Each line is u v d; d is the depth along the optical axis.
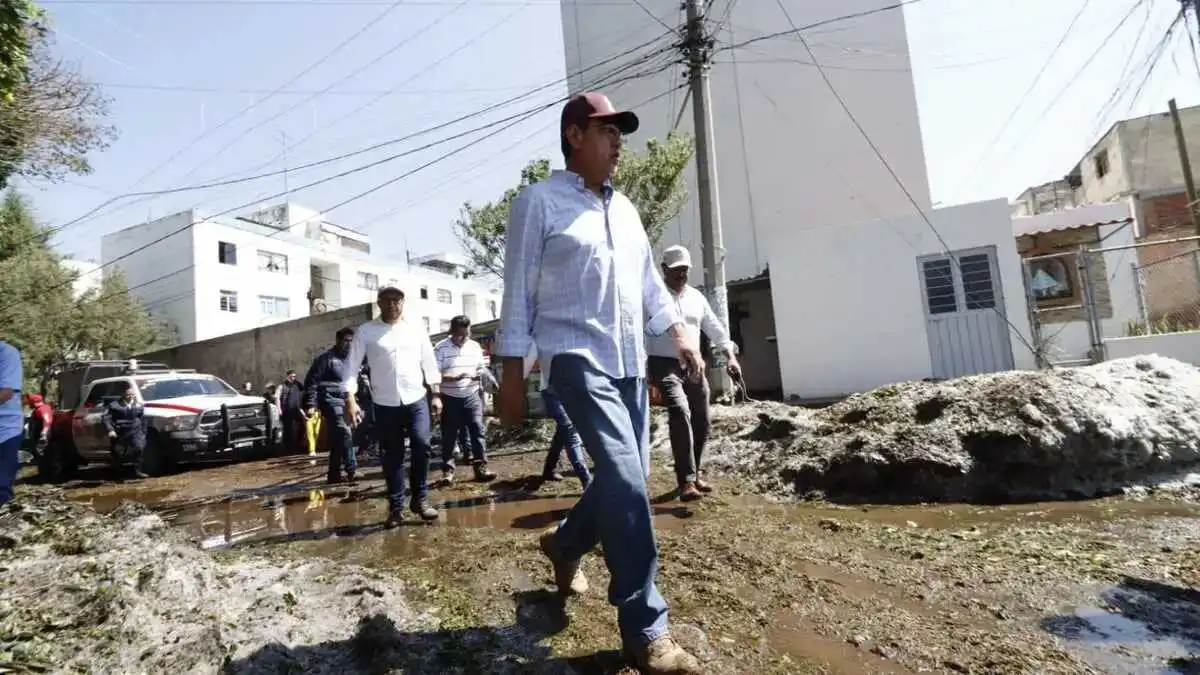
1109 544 3.18
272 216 43.69
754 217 16.89
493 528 4.12
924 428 4.75
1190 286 11.30
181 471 10.25
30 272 23.27
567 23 19.33
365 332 4.52
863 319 11.73
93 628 2.21
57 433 10.90
